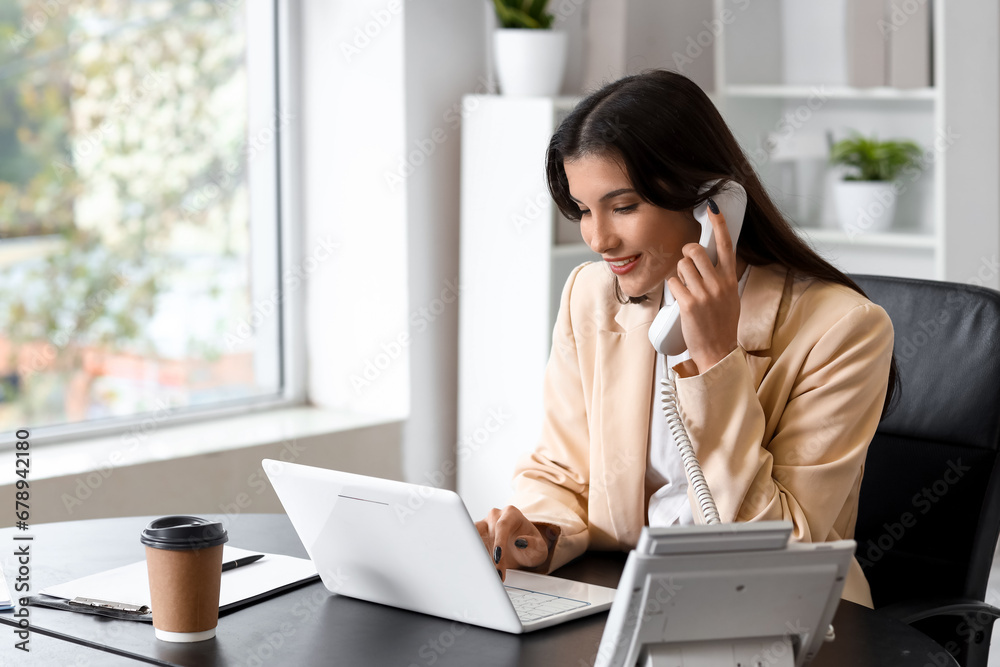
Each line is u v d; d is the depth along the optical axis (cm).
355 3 283
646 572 81
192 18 277
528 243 279
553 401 165
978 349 154
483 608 108
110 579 124
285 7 290
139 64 268
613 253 140
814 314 141
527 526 134
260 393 302
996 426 150
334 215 296
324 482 110
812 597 87
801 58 319
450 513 103
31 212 251
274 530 150
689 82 140
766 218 144
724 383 130
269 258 300
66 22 253
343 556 116
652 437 151
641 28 336
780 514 128
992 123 285
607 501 150
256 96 293
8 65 245
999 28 282
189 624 104
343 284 298
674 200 135
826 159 317
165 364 279
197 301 285
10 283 249
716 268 135
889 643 107
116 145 265
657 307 154
